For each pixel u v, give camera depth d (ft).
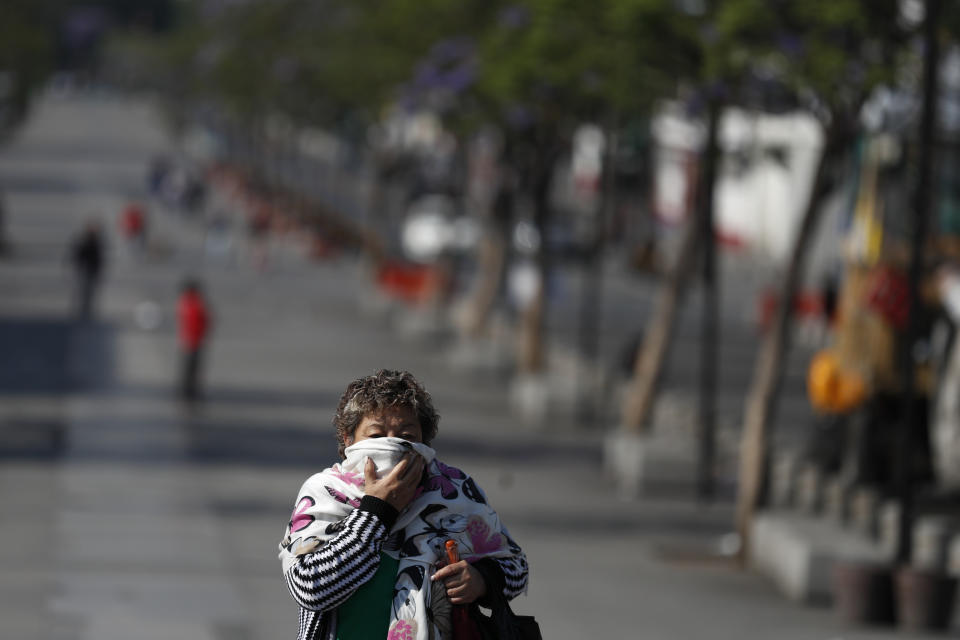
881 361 151.84
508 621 39.70
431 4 267.39
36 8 645.92
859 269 154.71
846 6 131.85
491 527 40.27
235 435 206.08
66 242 504.43
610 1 158.81
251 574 124.36
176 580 120.26
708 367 181.68
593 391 242.78
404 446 39.47
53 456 180.75
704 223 175.01
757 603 128.26
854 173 159.53
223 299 400.88
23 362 262.67
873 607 117.08
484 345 293.64
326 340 331.36
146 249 490.90
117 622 105.09
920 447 153.69
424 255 526.98
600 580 134.51
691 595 130.31
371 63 334.44
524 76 215.31
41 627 101.96
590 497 183.11
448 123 277.23
